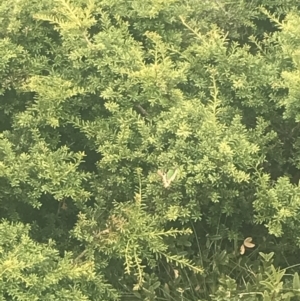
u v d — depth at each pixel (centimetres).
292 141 271
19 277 212
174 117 249
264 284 227
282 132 272
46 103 264
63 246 263
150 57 288
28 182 248
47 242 262
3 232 228
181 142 244
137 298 253
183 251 252
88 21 273
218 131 246
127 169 256
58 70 285
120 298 253
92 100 277
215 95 256
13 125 271
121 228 237
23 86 266
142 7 291
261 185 246
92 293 238
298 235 246
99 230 246
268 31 328
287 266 262
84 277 233
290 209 238
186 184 240
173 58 294
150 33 275
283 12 313
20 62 277
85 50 271
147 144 256
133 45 282
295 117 248
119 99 265
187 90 286
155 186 246
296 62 259
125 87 266
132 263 234
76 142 283
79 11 275
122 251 235
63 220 275
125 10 295
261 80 270
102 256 248
